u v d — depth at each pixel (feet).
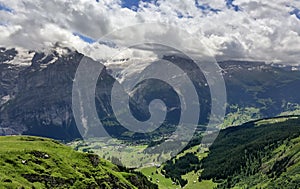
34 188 539.70
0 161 564.71
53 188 579.89
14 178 533.14
